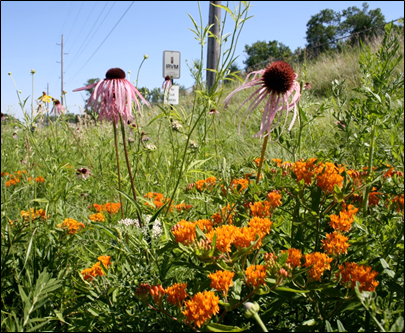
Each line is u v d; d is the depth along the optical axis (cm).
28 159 292
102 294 169
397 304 157
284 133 265
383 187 191
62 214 261
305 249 199
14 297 190
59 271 198
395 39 205
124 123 244
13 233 216
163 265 178
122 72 253
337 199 173
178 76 449
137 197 235
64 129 426
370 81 209
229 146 529
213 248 142
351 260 181
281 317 170
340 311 145
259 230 154
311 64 1230
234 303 139
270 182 206
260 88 210
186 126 267
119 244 194
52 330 165
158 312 150
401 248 152
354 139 234
